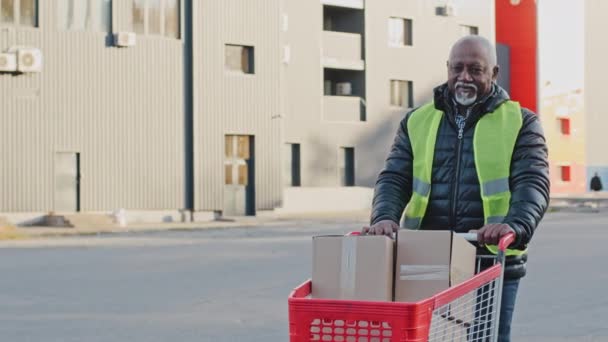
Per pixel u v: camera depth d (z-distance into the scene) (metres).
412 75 47.69
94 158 35.81
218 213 38.28
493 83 5.62
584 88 63.22
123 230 31.53
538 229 29.17
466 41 5.51
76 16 35.75
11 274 17.30
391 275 4.81
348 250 4.75
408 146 5.78
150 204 36.84
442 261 4.84
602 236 25.64
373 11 46.34
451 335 4.83
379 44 46.47
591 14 66.81
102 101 36.03
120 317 11.89
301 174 43.41
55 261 19.98
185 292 14.31
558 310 12.04
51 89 35.09
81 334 10.68
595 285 14.54
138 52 36.78
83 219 34.22
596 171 66.75
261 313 12.15
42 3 35.06
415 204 5.67
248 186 39.22
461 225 5.59
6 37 34.69
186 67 37.84
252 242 25.17
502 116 5.56
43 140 34.94
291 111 43.19
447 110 5.64
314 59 43.97
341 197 43.81
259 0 39.41
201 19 38.00
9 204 34.25
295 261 19.14
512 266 5.45
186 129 37.75
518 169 5.48
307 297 4.88
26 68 34.28
